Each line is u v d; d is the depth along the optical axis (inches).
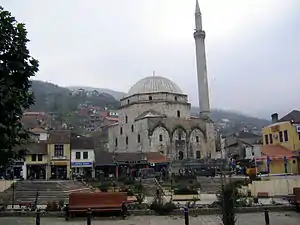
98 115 6707.7
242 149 2930.6
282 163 1748.3
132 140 2893.7
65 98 7209.6
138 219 767.1
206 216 801.6
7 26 516.4
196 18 2982.3
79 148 2279.8
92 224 704.4
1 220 768.9
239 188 1194.6
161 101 2903.5
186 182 1715.1
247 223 699.4
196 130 2886.3
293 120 1857.8
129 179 1830.7
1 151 525.3
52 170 2198.6
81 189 1469.0
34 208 878.4
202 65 2942.9
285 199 1042.1
